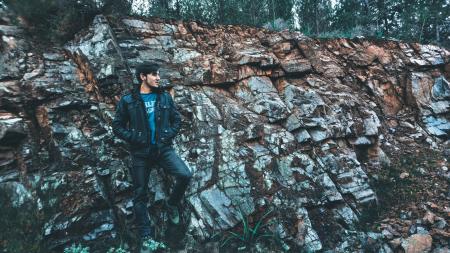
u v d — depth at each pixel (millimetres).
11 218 3324
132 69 4633
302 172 4340
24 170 3600
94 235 3496
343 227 4125
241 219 3834
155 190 3969
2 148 3625
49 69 4352
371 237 3908
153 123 3484
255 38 6051
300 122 4867
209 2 7141
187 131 4461
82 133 4031
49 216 3398
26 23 4684
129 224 3660
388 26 13109
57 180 3600
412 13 11281
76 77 4457
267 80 5344
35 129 3887
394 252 3791
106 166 3920
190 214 3842
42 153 3766
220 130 4496
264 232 3789
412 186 4785
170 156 3510
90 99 4324
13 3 4566
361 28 9789
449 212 4258
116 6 5281
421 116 6293
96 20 4777
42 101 4039
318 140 4875
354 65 6613
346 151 5008
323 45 6676
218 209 3857
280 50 5887
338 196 4312
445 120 6363
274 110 4875
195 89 4906
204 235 3686
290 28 7961
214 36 5742
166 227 3801
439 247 3760
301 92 5320
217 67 5184
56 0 4793
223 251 3602
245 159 4250
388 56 6922
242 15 7418
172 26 5480
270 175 4184
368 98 6285
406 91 6547
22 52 4363
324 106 5246
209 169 4141
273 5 7770
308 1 9469
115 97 4414
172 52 5164
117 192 3777
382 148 5508
